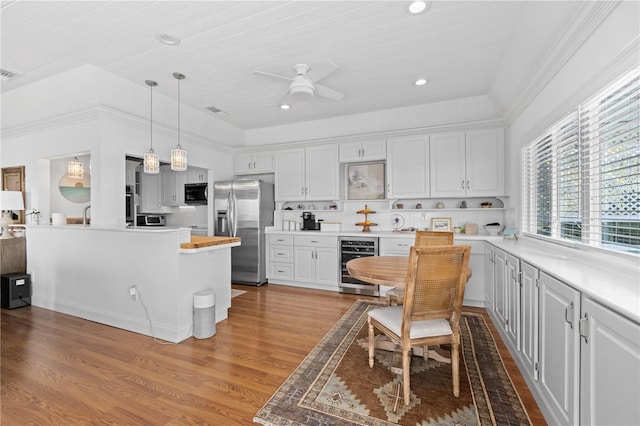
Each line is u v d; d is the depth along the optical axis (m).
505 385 2.03
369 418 1.72
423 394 1.94
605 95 1.81
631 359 1.00
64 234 3.47
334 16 2.23
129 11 2.15
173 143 4.36
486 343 2.67
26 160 4.09
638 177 1.60
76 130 3.61
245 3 2.08
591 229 2.01
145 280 2.91
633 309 1.01
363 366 2.29
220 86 3.51
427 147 4.18
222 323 3.19
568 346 1.43
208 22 2.29
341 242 4.42
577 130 2.17
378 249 4.20
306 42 2.59
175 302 2.74
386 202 4.74
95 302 3.24
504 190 3.83
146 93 3.61
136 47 2.65
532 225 3.12
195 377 2.14
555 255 2.21
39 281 3.72
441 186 4.11
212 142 4.97
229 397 1.91
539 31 2.19
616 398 1.08
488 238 3.58
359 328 3.04
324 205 5.16
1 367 2.27
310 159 4.90
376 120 4.49
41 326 3.08
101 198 3.41
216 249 3.22
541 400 1.77
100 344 2.67
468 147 3.99
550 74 2.41
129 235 3.00
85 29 2.37
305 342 2.71
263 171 5.29
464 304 3.80
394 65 3.01
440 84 3.50
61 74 3.14
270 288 4.67
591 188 2.02
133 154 3.78
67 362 2.34
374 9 2.15
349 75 3.24
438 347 2.55
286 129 5.15
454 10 2.17
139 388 2.01
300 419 1.71
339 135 4.74
